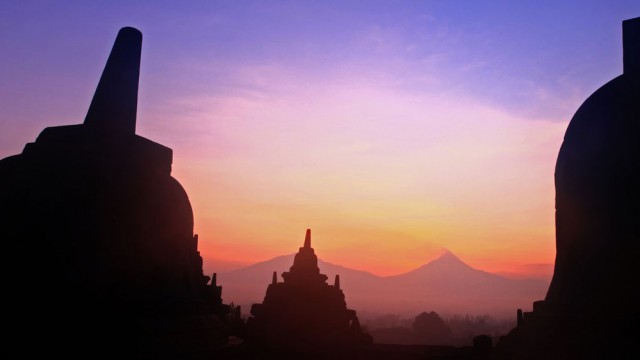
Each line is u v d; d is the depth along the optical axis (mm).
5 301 16391
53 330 16109
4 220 17469
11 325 16031
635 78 20578
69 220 17453
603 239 19891
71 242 17219
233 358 20000
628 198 19531
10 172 18656
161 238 19609
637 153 19609
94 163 18562
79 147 18984
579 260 20672
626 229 19344
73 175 18141
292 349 37156
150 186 19672
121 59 21141
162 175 20797
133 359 16312
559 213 22453
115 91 20547
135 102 21297
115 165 18891
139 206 18969
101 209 17938
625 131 20172
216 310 25516
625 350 17344
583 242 20641
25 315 16203
